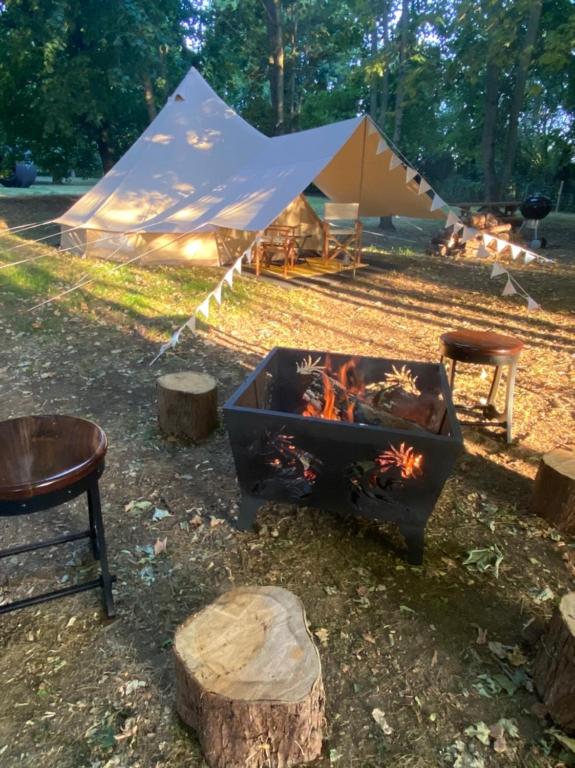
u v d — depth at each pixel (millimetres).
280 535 2662
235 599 1735
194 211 8070
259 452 2447
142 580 2338
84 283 7574
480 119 20375
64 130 13398
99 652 1968
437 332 6215
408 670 1928
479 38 14102
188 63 16406
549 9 14875
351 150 7770
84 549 2535
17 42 12891
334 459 2377
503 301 7625
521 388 4645
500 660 1979
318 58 26625
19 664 1908
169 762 1591
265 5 14023
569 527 2715
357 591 2301
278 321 6449
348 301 7508
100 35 13055
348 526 2740
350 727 1717
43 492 1747
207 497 2969
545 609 2246
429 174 24031
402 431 2207
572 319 6758
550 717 1759
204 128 9891
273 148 8984
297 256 10398
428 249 11633
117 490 3023
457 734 1704
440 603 2256
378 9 16109
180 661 1527
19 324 5973
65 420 2215
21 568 2408
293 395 3197
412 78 14516
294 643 1583
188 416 3537
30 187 23219
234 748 1521
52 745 1636
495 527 2770
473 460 3434
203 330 5969
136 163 9547
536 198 12312
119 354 5211
